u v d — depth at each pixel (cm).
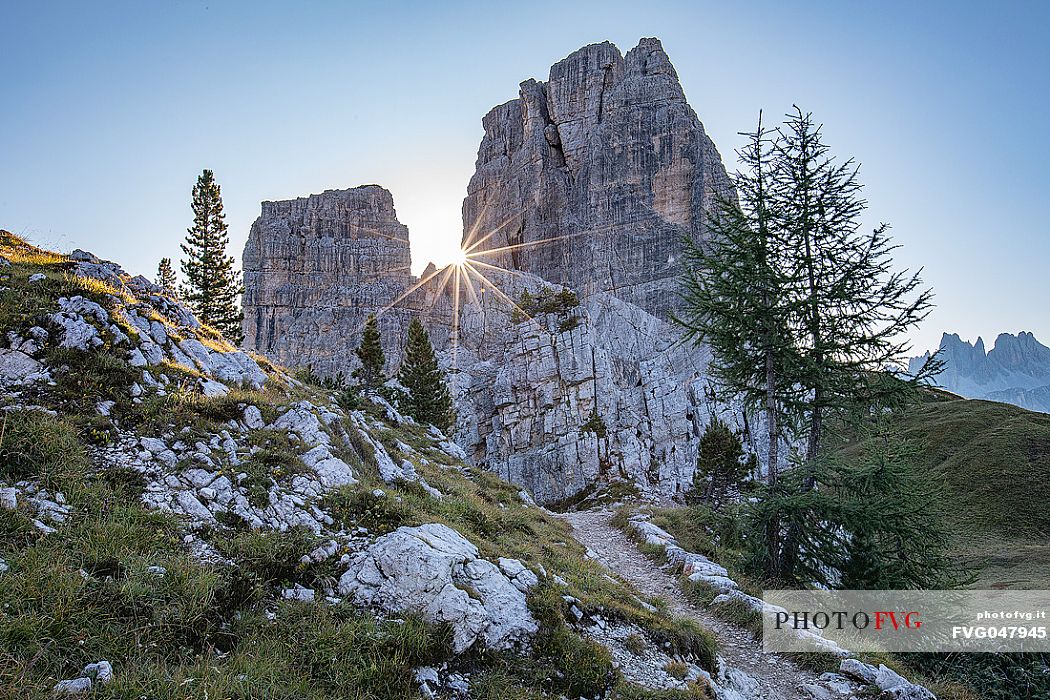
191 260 6050
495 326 12975
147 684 733
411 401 6178
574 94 15812
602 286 13512
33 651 725
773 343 2212
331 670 884
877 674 1329
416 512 1437
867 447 2306
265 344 16238
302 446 1570
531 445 8744
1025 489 4697
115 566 921
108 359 1530
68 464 1141
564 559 1745
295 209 18062
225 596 949
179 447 1353
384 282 16975
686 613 1695
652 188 14150
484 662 1010
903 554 2039
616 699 1021
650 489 7825
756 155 2309
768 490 2192
